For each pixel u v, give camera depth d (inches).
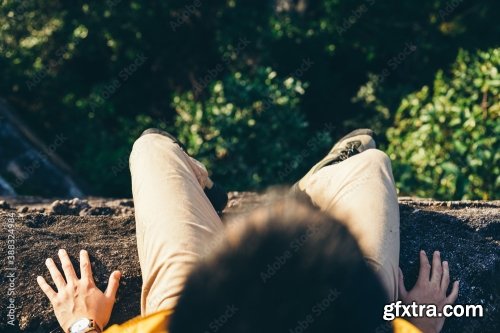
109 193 325.1
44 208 137.4
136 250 111.3
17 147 305.6
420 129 263.4
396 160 272.8
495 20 325.4
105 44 355.3
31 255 107.2
